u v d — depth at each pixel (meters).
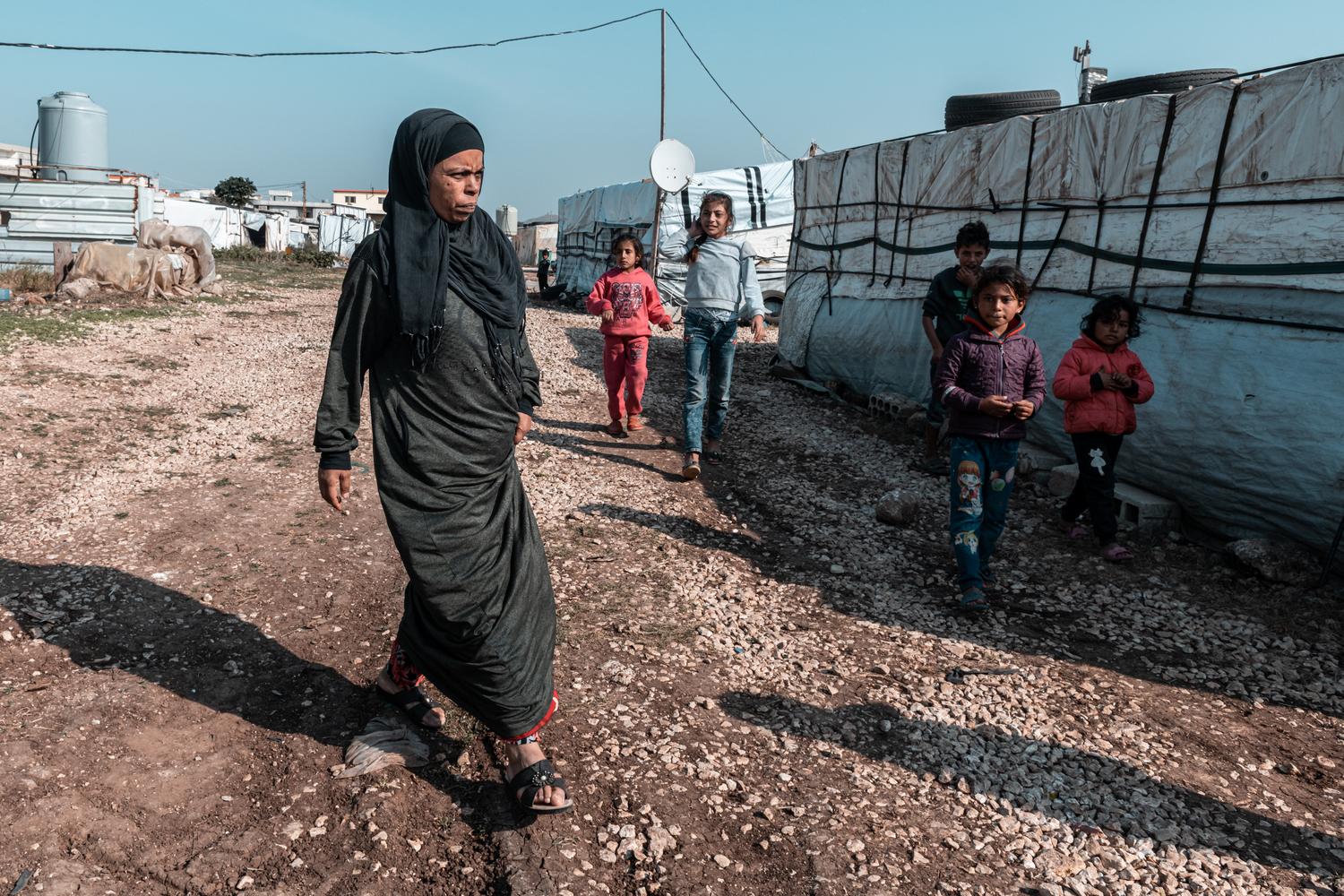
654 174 9.80
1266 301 5.24
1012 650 4.14
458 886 2.52
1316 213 4.98
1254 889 2.63
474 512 2.63
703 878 2.56
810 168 10.71
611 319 7.32
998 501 4.63
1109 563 5.15
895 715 3.50
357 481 5.80
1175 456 5.46
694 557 4.99
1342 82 4.79
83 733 3.02
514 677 2.70
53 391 7.65
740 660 3.87
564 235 26.06
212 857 2.55
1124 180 6.22
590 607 4.22
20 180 17.70
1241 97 5.37
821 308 10.14
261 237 43.94
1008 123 7.34
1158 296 5.97
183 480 5.75
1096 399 5.16
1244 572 4.92
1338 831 2.93
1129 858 2.74
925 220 8.55
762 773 3.07
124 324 11.80
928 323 6.49
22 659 3.46
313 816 2.74
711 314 6.48
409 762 3.00
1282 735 3.53
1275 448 4.91
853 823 2.83
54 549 4.48
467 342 2.54
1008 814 2.94
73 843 2.56
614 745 3.16
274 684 3.43
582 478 6.29
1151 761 3.28
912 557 5.23
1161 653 4.18
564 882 2.51
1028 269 7.20
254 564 4.45
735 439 7.68
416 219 2.47
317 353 11.12
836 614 4.43
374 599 4.17
